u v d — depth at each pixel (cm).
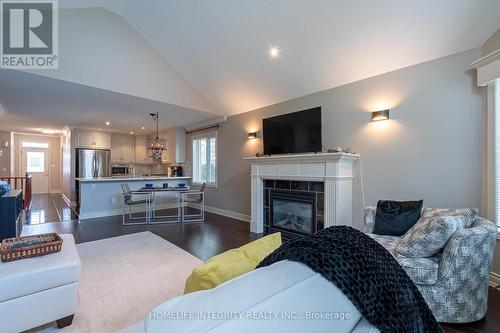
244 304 55
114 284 245
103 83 396
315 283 67
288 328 55
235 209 566
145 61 438
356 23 283
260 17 319
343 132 373
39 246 189
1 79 355
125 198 500
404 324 80
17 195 351
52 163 1038
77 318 191
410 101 308
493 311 205
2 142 845
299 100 436
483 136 257
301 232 393
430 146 293
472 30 251
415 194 304
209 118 614
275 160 414
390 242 234
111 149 802
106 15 385
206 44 393
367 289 75
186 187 577
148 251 337
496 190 245
